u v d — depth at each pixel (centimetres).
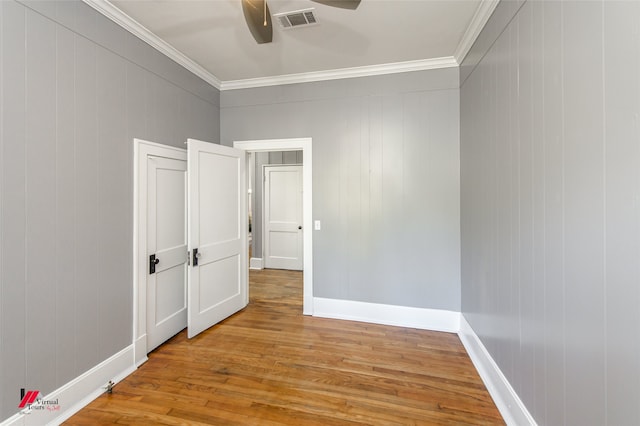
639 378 84
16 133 151
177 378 210
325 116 318
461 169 280
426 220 294
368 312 311
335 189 317
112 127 208
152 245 246
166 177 263
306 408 179
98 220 197
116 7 204
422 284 296
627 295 88
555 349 125
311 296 327
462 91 273
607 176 95
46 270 165
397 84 297
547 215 130
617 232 92
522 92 153
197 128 306
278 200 570
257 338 272
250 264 577
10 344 149
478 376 213
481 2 200
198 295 280
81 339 185
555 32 122
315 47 261
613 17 92
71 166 179
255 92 338
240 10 210
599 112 98
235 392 194
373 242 308
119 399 187
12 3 148
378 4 203
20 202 153
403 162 298
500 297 185
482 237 219
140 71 233
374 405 182
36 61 159
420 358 238
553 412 127
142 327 233
